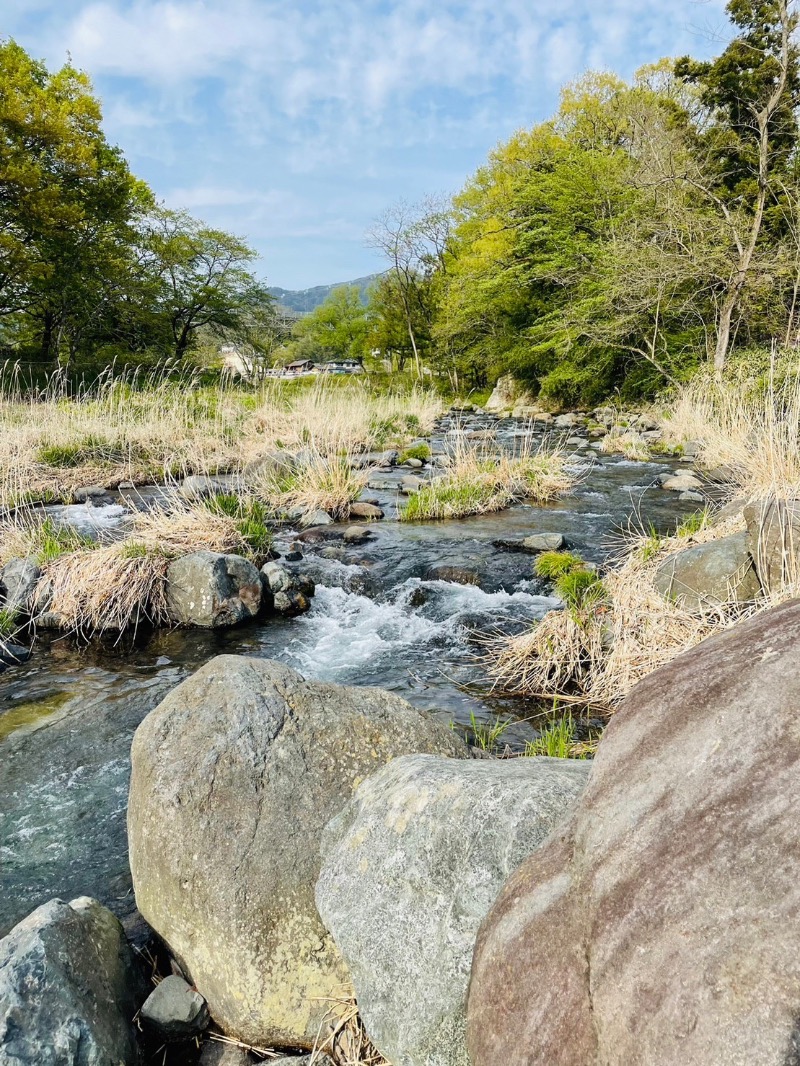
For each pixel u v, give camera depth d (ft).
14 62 81.15
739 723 3.98
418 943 5.96
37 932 6.92
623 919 3.72
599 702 14.26
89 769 12.64
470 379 108.17
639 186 59.52
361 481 33.17
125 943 7.82
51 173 87.20
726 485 28.66
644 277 54.65
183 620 19.43
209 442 42.42
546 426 60.03
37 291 90.43
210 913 7.53
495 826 5.94
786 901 3.26
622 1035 3.41
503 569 22.12
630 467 38.78
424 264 122.01
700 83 65.51
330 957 7.39
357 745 8.73
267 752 8.43
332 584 21.98
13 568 20.63
